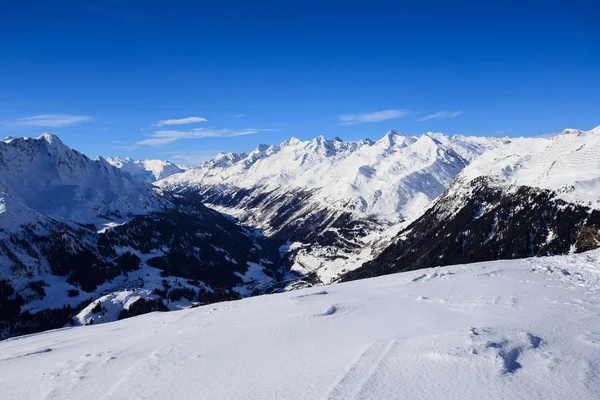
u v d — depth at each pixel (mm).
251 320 25188
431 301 25562
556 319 18938
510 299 23906
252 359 17609
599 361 13883
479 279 31016
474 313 21578
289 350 18344
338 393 12898
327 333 20562
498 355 14500
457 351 15094
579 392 11805
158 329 26906
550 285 27094
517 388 12219
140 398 14492
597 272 30281
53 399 15594
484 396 11828
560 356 14430
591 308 20734
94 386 16531
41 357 23297
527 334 16531
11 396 16547
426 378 13375
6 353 26000
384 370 14398
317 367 15602
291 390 13609
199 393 14367
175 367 17625
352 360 15867
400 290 30188
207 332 23562
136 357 20156
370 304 26359
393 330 19859
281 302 29875
